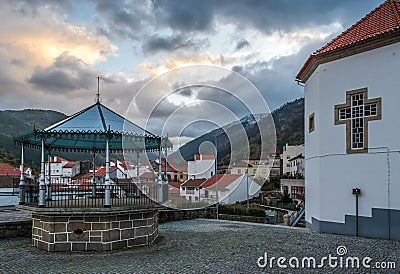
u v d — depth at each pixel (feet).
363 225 37.88
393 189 35.81
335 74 41.04
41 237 30.19
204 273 22.86
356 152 38.75
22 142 35.14
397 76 35.83
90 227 29.27
